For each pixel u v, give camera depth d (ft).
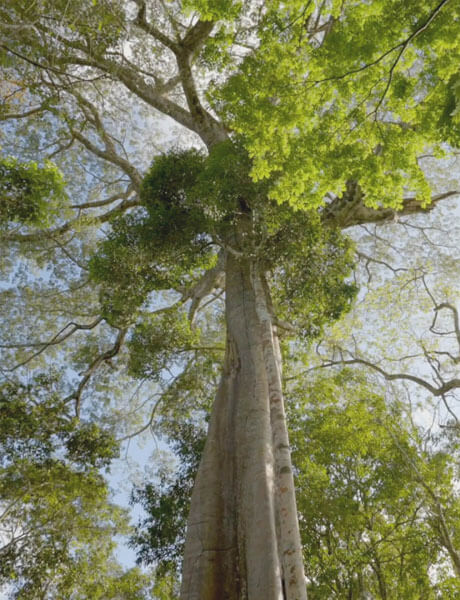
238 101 28.17
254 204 34.78
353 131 28.68
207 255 40.14
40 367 63.21
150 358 44.27
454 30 23.44
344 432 38.37
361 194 46.96
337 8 26.58
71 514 43.52
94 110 59.93
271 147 28.81
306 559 32.14
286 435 21.49
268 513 22.38
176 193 38.91
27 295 61.41
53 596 41.19
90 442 45.91
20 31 34.99
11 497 42.16
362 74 27.07
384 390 45.50
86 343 61.46
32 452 43.50
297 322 39.68
